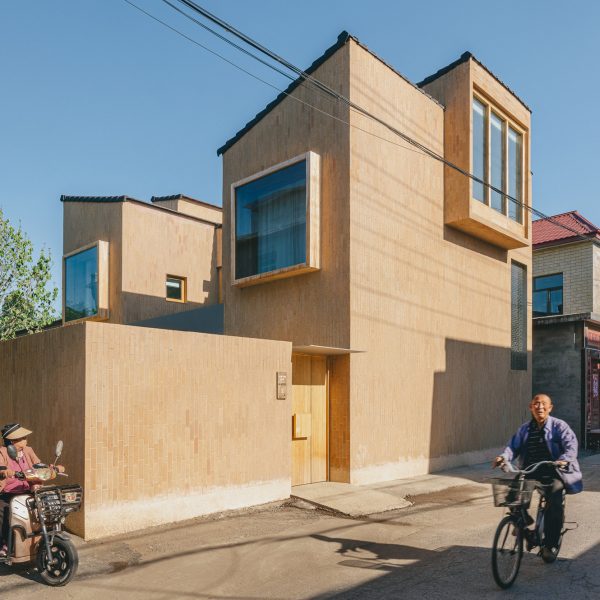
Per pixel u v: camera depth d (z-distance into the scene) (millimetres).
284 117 11750
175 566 5996
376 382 10672
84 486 6797
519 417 14766
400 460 11055
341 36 10648
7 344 8438
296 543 6797
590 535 7039
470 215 12188
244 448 8461
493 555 5109
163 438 7527
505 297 14516
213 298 19766
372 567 5969
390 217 11195
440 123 12609
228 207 12930
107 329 7098
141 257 17781
